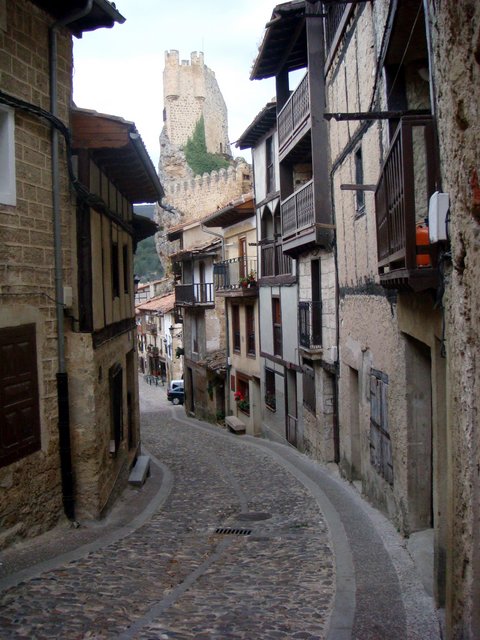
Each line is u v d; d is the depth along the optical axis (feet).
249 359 80.69
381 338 31.42
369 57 32.12
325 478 46.03
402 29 22.99
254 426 80.07
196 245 104.58
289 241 55.88
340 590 21.24
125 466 43.52
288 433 64.44
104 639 17.29
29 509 28.09
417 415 26.66
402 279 20.80
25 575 23.34
